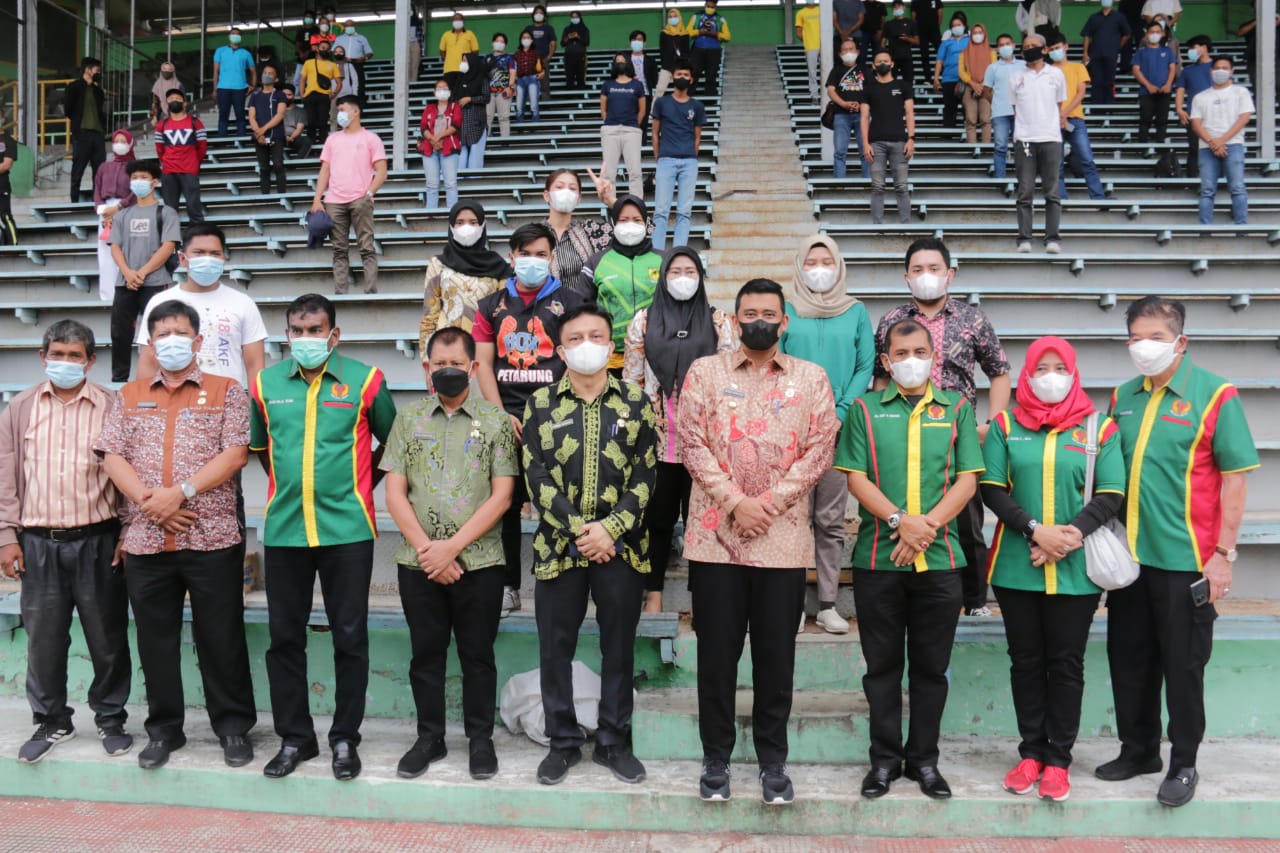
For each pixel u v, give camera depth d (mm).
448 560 3828
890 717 3730
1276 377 6230
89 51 14617
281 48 18766
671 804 3684
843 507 4461
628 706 3939
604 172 8953
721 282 7562
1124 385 3988
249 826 3771
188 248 4531
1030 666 3758
